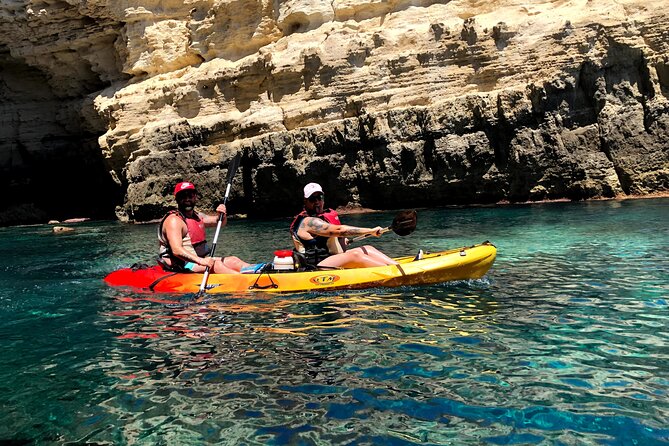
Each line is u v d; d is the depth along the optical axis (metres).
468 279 5.78
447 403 2.83
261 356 3.63
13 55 22.02
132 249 10.89
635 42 13.66
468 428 2.58
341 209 15.93
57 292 6.16
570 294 5.04
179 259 6.16
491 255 5.80
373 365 3.39
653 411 2.66
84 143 22.73
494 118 14.30
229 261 6.16
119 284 6.39
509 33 14.71
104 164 21.81
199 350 3.82
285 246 9.70
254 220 15.90
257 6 18.47
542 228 9.67
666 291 5.01
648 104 13.53
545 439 2.46
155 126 18.59
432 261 5.64
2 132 23.83
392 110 15.13
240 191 17.06
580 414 2.66
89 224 19.06
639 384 2.97
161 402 2.97
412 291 5.35
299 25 17.84
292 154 16.23
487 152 14.42
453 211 13.62
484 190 14.64
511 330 4.00
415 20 16.42
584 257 6.89
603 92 13.80
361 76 15.97
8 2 21.14
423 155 14.94
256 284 5.61
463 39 15.16
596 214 10.92
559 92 13.97
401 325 4.20
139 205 18.09
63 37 21.48
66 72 22.83
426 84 15.45
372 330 4.11
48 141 24.08
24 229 18.89
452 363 3.37
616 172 13.64
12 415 2.88
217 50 19.19
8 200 23.88
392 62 15.70
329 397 2.96
